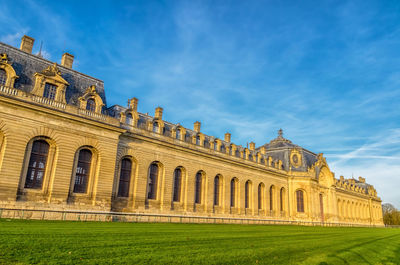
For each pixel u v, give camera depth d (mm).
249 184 71562
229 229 37469
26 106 35812
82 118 40219
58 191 37406
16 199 34344
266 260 17766
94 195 40719
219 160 63094
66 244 17250
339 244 28375
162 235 24812
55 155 38219
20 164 34875
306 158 86688
